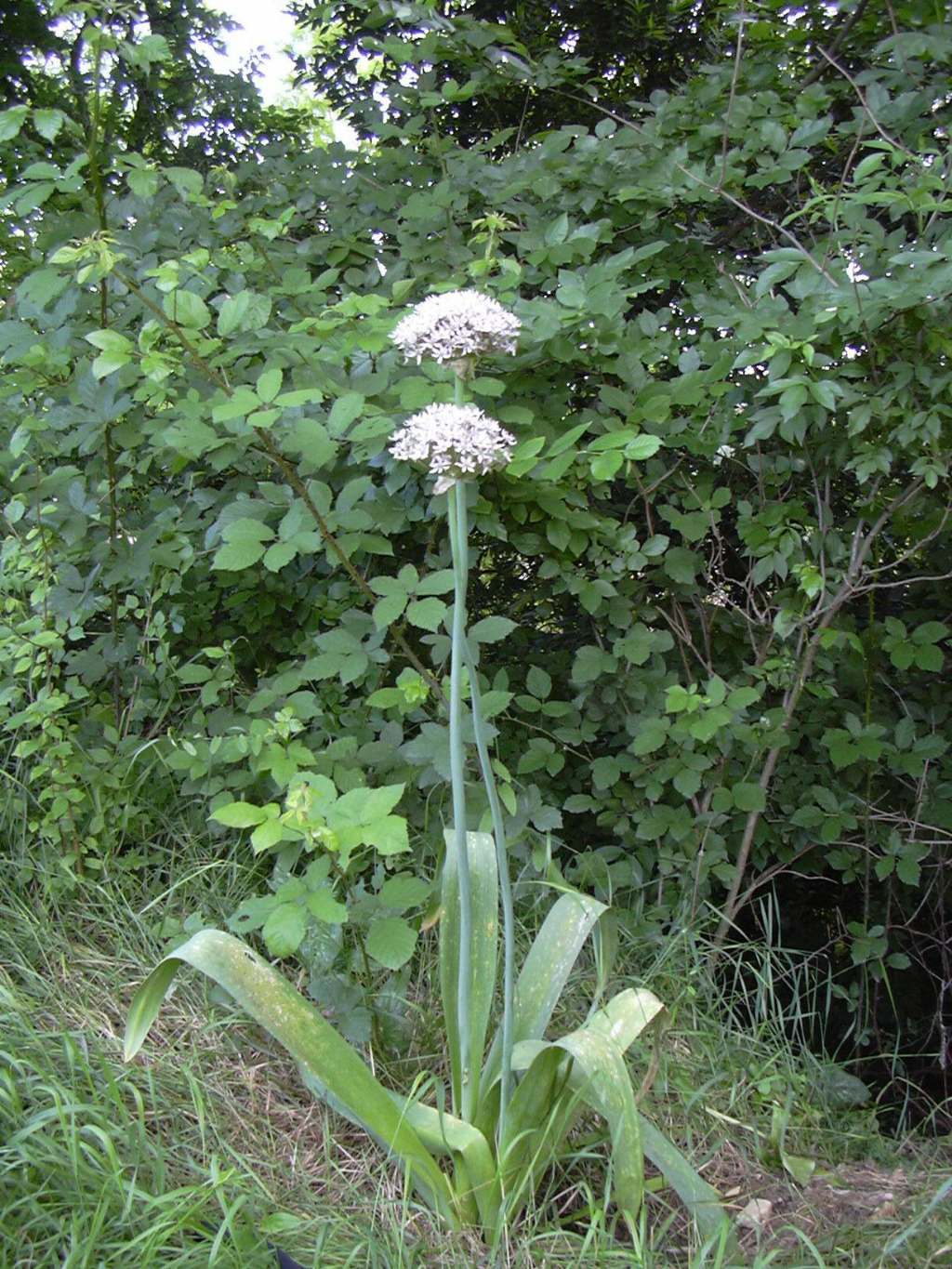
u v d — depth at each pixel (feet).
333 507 9.01
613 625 9.53
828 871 11.99
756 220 11.28
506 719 10.09
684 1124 7.45
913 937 11.73
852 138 11.53
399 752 8.48
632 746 8.94
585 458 8.50
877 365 8.93
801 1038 9.15
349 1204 6.26
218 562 7.40
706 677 10.69
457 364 5.84
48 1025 7.00
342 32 17.21
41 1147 5.68
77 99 13.26
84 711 9.63
